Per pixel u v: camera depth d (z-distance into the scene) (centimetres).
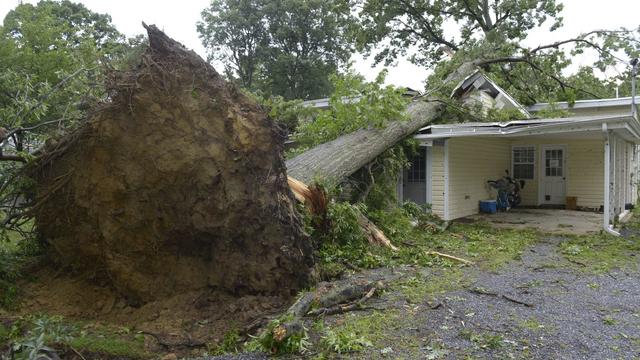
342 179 814
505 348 356
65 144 536
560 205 1380
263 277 523
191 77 509
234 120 513
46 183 564
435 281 563
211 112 511
